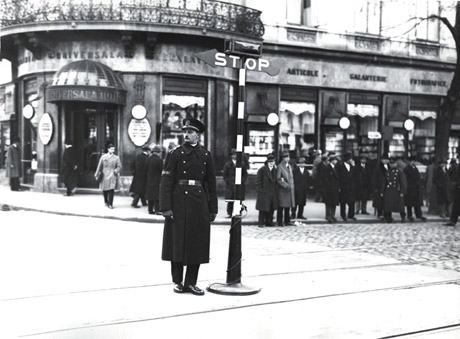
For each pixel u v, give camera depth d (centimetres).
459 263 1023
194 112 2103
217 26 2020
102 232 1269
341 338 569
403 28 2569
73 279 796
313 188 2348
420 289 794
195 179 730
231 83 2186
